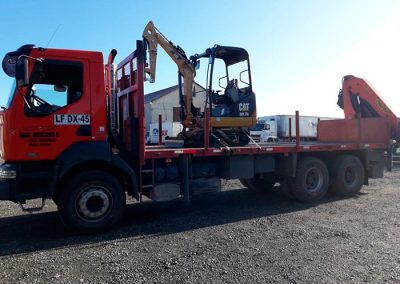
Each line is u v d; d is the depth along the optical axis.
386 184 11.30
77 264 4.56
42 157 5.73
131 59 6.69
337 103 11.98
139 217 7.16
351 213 7.23
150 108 31.17
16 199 5.66
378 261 4.48
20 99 5.60
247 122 9.33
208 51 9.26
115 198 6.18
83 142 6.00
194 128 9.38
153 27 8.55
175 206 8.21
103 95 6.12
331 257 4.64
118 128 7.21
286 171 8.52
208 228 6.23
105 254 4.93
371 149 9.95
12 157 5.56
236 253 4.86
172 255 4.84
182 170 7.09
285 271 4.21
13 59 5.66
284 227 6.20
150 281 3.99
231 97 9.17
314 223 6.44
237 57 9.62
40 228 6.45
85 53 6.01
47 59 5.75
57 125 5.82
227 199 9.07
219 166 7.97
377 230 5.87
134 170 6.61
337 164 9.20
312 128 32.47
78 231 5.92
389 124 10.02
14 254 4.98
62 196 5.88
